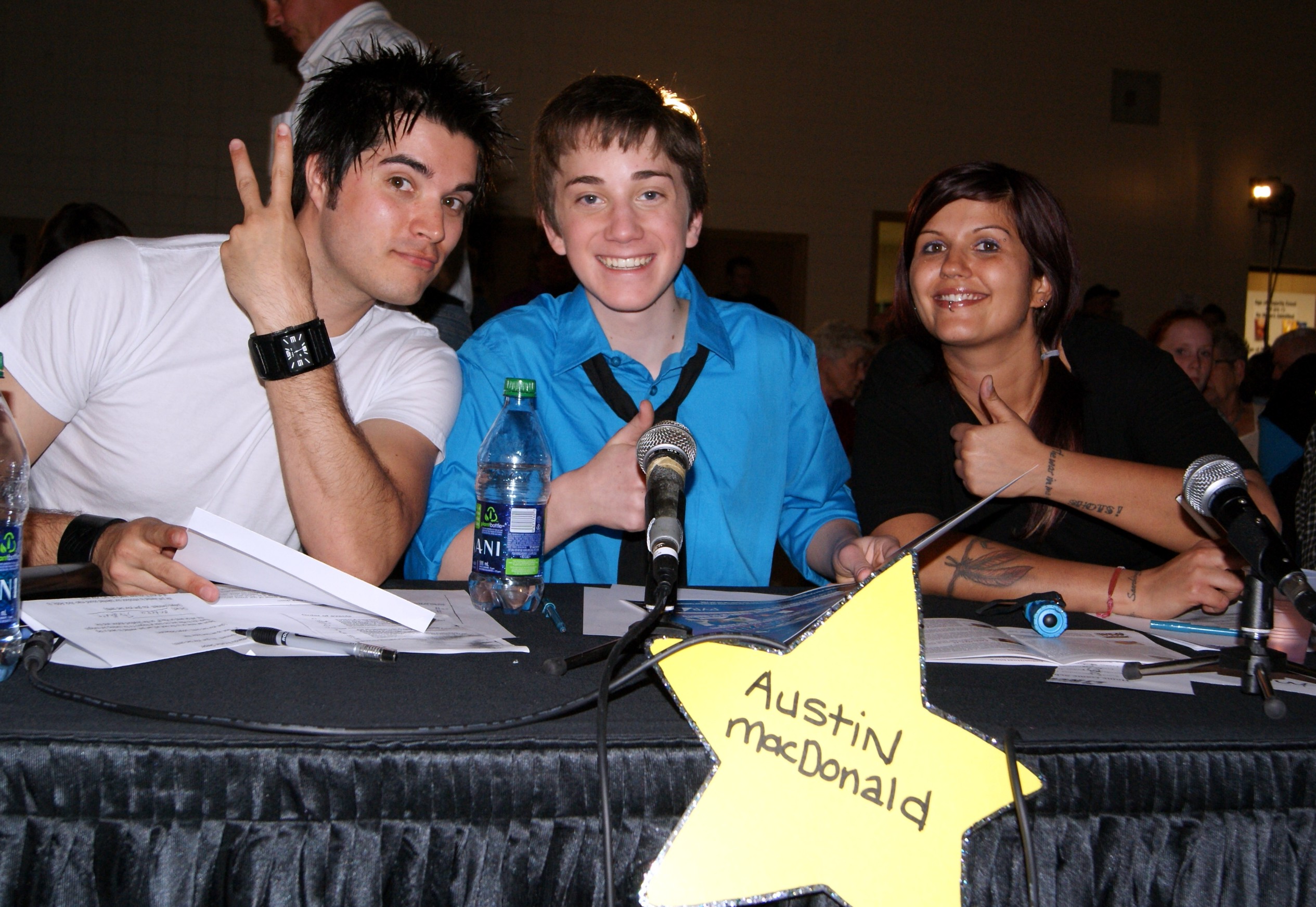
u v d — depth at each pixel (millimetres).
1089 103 7488
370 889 692
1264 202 7625
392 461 1358
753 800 687
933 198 1663
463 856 703
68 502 1446
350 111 1324
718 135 6992
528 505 1138
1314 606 839
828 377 4449
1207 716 837
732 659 718
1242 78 7707
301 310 1228
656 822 717
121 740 682
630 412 1576
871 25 7164
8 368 1310
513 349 1608
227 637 912
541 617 1107
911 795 691
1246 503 939
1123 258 7594
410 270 1367
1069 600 1385
